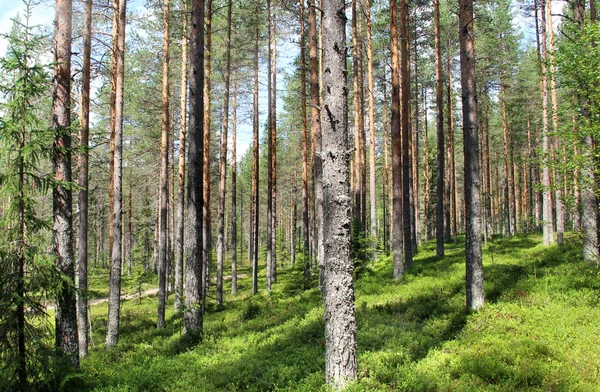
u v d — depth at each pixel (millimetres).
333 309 5613
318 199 16641
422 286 13867
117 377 7852
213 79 24359
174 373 7918
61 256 7727
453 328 8961
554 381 5762
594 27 8680
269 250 23859
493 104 32125
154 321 18578
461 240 29750
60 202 7781
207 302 20609
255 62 23172
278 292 21281
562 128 9375
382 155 43438
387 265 20328
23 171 6879
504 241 25547
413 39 27000
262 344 9688
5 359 6449
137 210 36531
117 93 13844
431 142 47188
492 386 5809
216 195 46781
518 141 39031
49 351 6859
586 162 8906
